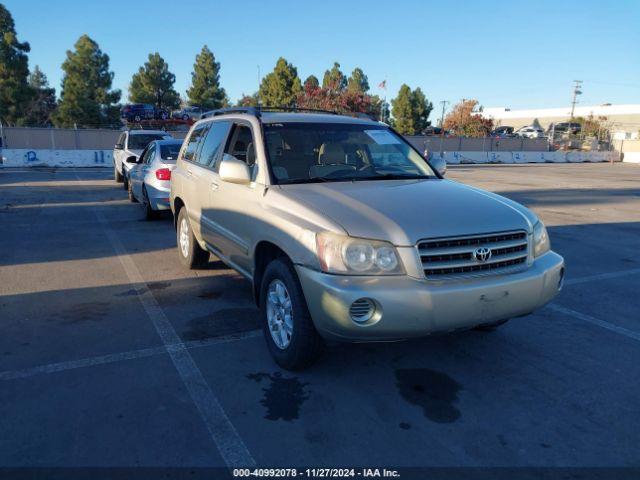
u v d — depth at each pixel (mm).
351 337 3451
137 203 13062
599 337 4836
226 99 54281
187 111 46031
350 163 4801
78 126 45375
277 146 4688
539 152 42719
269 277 4105
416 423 3371
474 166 35688
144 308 5426
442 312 3422
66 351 4352
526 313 3816
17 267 6988
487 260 3607
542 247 4031
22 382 3809
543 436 3250
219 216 5180
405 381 3924
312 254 3551
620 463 2998
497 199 4223
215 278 6520
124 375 3939
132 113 41906
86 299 5699
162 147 10375
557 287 3992
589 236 9812
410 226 3516
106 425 3277
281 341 4074
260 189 4383
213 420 3355
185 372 4004
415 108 55812
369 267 3445
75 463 2912
